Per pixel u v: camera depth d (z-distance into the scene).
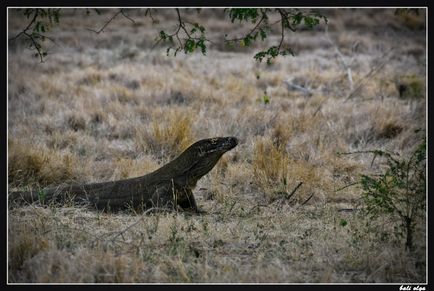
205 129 19.62
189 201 13.37
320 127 19.75
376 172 16.17
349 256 10.12
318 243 10.83
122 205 13.21
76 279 9.09
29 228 11.06
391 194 11.51
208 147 13.16
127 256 10.01
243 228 11.66
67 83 28.58
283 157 15.87
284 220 12.25
